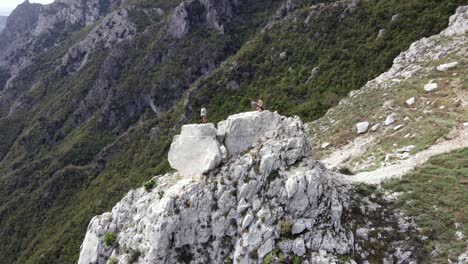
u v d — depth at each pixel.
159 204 28.56
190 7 152.25
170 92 136.88
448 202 28.14
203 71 135.75
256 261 25.45
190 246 27.34
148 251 27.67
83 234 84.00
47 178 138.38
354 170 37.28
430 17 69.56
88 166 125.69
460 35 51.38
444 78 45.25
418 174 31.61
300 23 95.62
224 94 92.44
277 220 26.20
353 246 25.97
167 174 32.88
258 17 148.25
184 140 30.28
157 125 108.81
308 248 25.42
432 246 25.77
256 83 89.56
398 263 25.41
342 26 85.38
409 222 27.47
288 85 80.94
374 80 57.38
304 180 26.64
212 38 142.00
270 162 27.67
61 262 79.94
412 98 45.03
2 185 147.75
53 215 112.56
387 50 70.12
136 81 154.25
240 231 26.72
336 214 26.50
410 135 39.69
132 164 103.00
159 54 154.75
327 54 81.50
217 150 29.09
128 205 32.94
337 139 47.50
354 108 52.41
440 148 35.12
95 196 101.06
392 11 77.94
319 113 65.44
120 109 153.00
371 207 28.67
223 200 27.50
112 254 30.52
